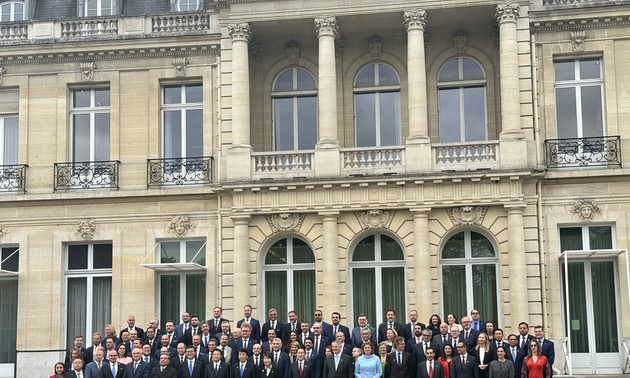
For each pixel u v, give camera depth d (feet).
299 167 89.76
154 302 92.63
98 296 94.89
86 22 97.55
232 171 89.81
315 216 88.99
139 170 94.79
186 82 96.78
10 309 95.76
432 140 92.94
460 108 94.02
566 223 87.45
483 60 93.61
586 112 90.99
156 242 93.61
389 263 89.76
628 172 86.79
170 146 96.37
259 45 96.22
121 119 95.96
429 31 94.17
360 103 95.71
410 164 87.45
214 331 74.79
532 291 85.51
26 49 96.89
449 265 89.04
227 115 92.48
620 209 86.99
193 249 93.40
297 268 90.89
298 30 93.81
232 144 90.63
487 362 64.34
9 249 95.76
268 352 65.21
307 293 90.79
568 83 91.40
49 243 94.53
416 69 88.43
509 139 86.48
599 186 87.51
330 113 89.35
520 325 67.56
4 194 95.66
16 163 98.37
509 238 85.92
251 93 95.96
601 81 90.84
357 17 90.27
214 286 91.66
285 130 96.22
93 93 98.22
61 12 101.91
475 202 86.48
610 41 89.92
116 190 94.22
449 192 87.04
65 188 95.50
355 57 95.50
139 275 92.99
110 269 94.94
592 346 87.30
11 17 101.71
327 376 63.72
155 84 96.07
